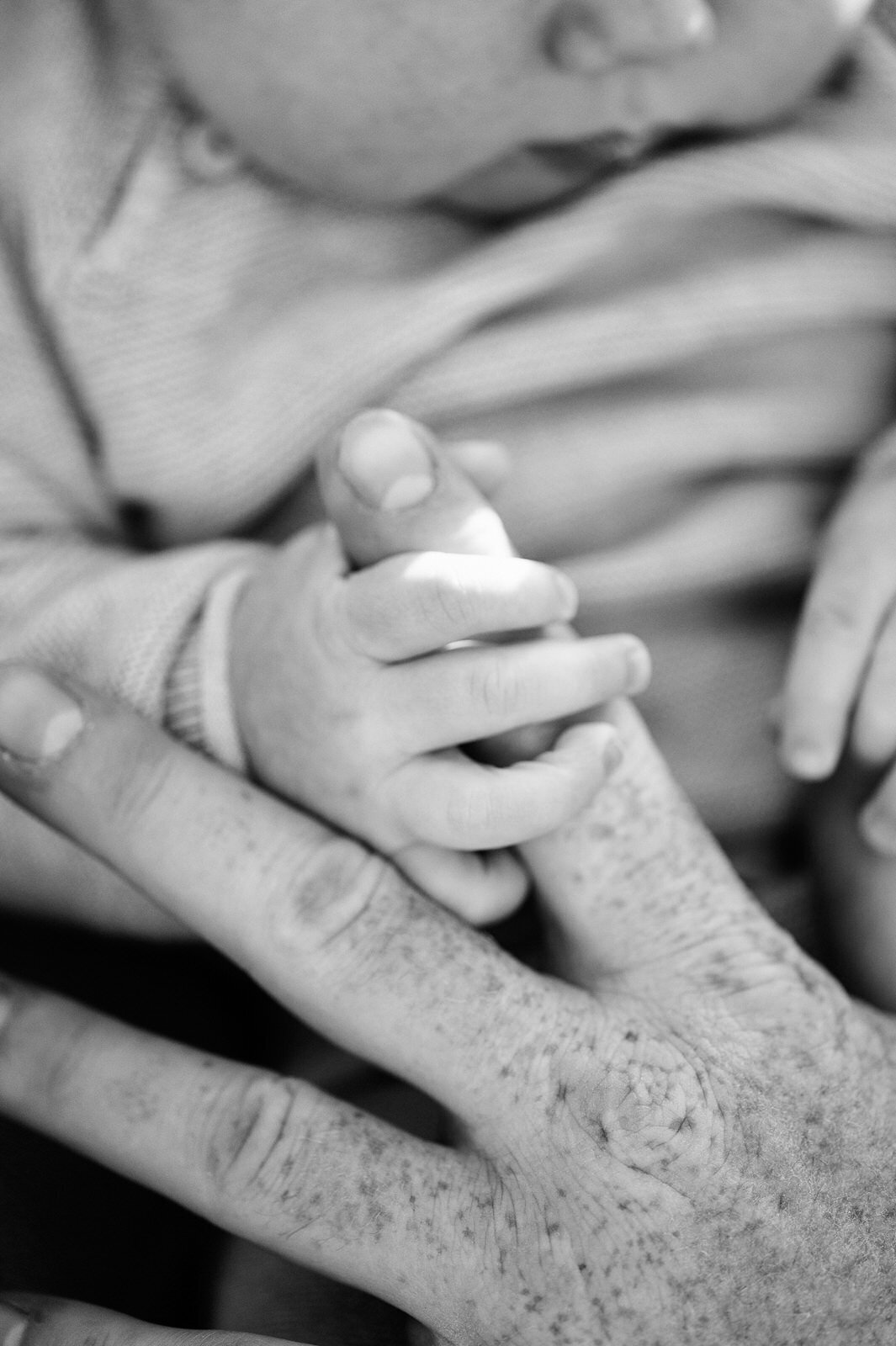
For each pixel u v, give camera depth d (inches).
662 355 17.9
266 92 16.5
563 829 15.7
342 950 15.2
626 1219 14.8
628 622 18.0
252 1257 16.4
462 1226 14.9
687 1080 15.0
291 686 15.8
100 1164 16.5
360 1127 15.2
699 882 15.8
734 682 18.1
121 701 16.4
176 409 17.7
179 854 15.4
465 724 15.4
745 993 15.5
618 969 15.7
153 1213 16.6
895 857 16.8
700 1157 14.9
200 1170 15.1
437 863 15.7
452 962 15.2
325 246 17.9
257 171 17.8
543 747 15.8
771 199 17.8
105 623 16.6
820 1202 14.9
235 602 16.6
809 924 17.8
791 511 18.2
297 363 17.7
